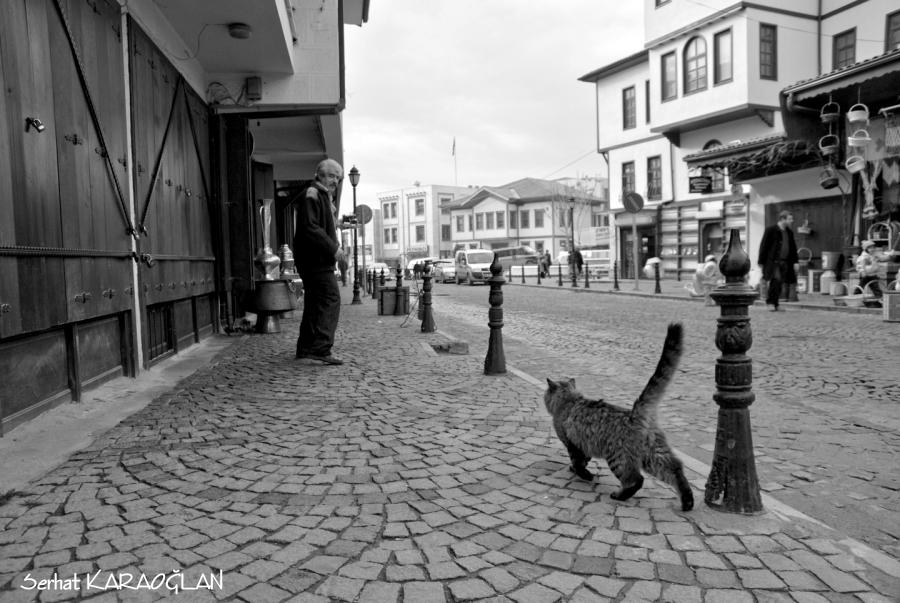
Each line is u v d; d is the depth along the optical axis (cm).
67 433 432
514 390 575
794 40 2361
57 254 461
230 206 1042
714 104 2427
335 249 698
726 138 2552
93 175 536
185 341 838
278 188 2230
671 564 251
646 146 3045
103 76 570
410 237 8875
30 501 313
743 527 283
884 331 957
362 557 257
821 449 411
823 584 236
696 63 2509
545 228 6366
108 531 280
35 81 439
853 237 1523
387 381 615
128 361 615
